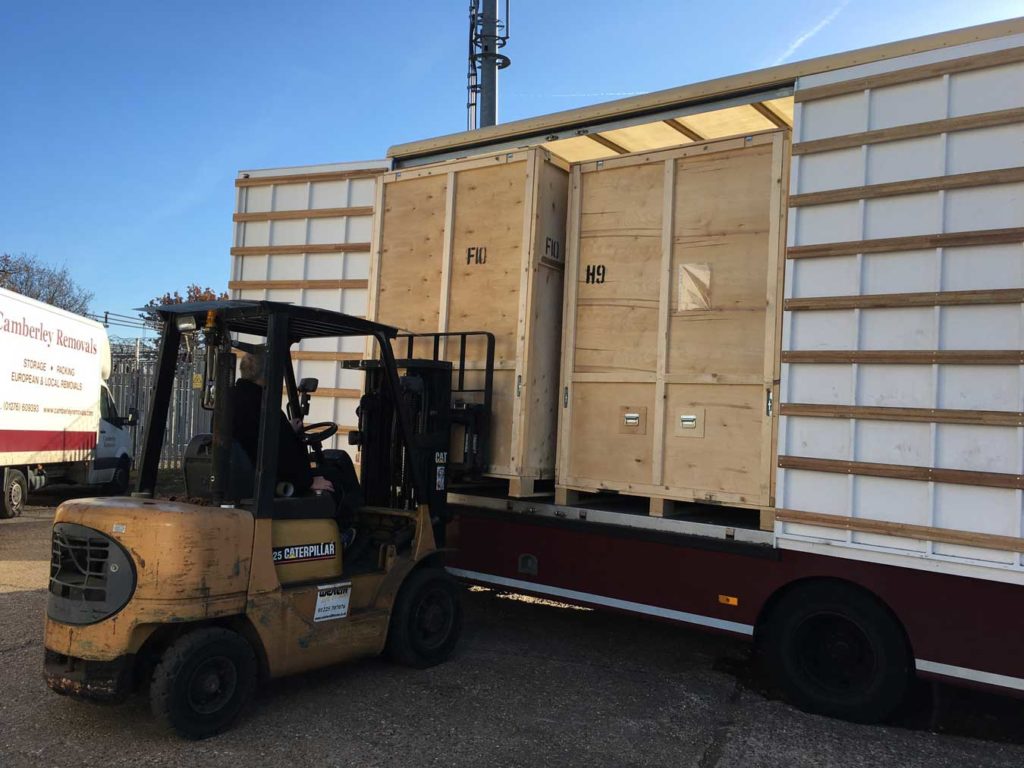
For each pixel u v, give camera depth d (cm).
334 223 762
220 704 413
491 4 1319
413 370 580
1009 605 401
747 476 491
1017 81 398
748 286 502
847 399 440
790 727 449
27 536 1009
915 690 514
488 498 613
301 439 511
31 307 1139
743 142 509
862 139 441
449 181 625
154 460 488
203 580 402
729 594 491
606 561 546
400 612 512
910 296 421
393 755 398
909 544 419
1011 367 393
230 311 456
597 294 568
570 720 450
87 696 398
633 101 571
